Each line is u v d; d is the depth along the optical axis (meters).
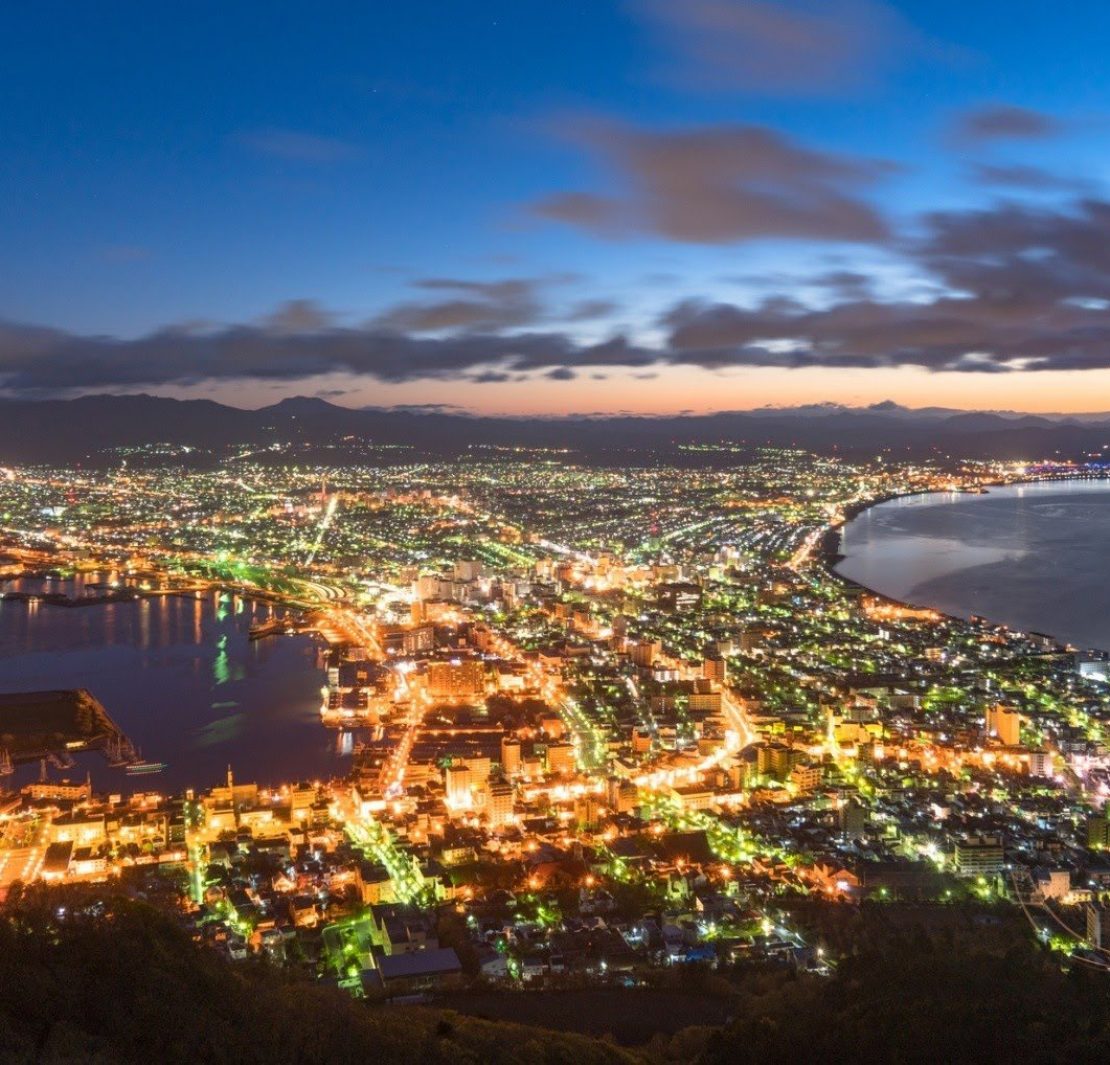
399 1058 112.06
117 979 102.31
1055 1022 123.81
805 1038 127.94
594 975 165.75
